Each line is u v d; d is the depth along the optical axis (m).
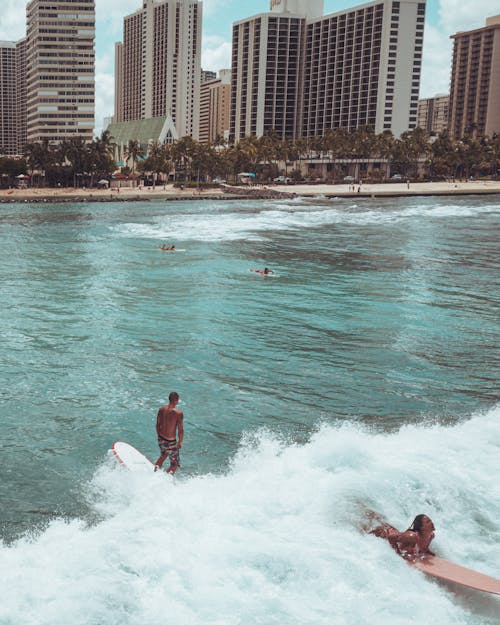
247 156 179.75
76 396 15.55
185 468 11.36
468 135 188.62
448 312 26.12
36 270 38.12
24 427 13.48
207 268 38.91
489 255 45.59
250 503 9.66
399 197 138.38
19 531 9.09
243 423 13.84
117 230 64.81
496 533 8.92
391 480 10.31
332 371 17.91
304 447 12.23
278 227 68.31
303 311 26.28
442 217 83.25
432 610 7.12
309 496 9.80
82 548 8.38
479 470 10.81
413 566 7.97
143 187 175.88
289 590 7.44
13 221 77.81
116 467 11.48
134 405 14.95
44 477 11.08
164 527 8.95
